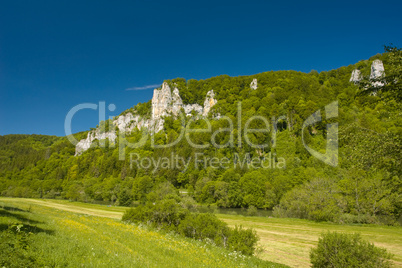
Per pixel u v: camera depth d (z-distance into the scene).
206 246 14.23
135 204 74.25
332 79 152.88
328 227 28.89
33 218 14.86
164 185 73.38
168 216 19.81
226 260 11.45
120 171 116.81
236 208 66.25
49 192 101.56
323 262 11.40
